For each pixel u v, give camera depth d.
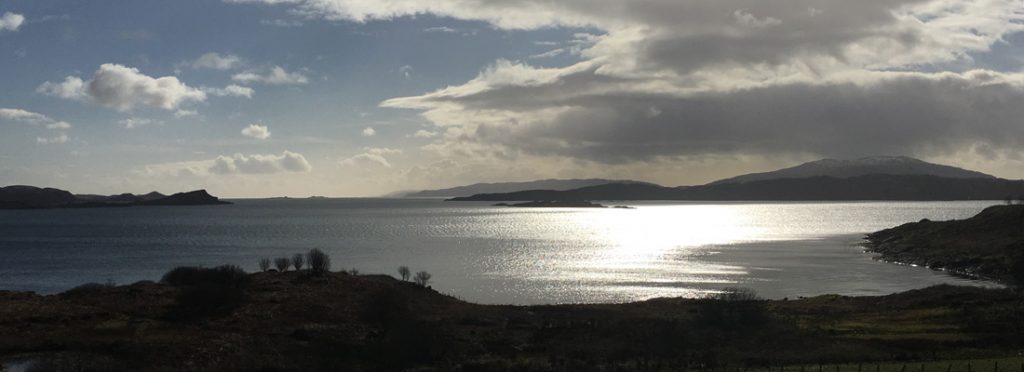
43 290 107.50
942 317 69.06
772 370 48.22
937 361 50.69
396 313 64.38
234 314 64.44
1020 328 62.41
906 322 67.25
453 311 71.31
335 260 149.50
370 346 56.06
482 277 120.50
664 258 154.38
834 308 76.94
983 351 54.88
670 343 57.81
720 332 61.50
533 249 178.38
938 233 168.88
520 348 56.97
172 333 56.22
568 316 70.62
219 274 78.19
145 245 189.62
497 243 198.38
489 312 71.81
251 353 52.75
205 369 48.97
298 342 56.41
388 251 171.62
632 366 50.66
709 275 122.75
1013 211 164.88
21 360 48.62
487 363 51.75
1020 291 86.06
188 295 68.69
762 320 65.12
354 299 71.69
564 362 52.16
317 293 73.31
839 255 160.62
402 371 50.47
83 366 47.66
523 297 97.94
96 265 140.62
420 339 56.53
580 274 124.50
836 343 58.09
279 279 79.44
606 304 79.50
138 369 48.09
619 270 130.88
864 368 47.66
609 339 59.53
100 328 56.47
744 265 139.62
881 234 197.75
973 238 154.88
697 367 50.25
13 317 57.75
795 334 61.03
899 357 53.06
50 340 52.34
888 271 129.38
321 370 50.12
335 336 58.31
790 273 125.69
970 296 81.38
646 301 81.56
